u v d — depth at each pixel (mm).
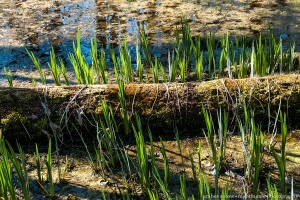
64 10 4770
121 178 2158
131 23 4246
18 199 2012
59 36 3992
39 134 2467
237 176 2125
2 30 4172
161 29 4059
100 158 2268
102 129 2342
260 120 2525
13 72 3301
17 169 1819
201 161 2248
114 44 3754
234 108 2424
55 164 2289
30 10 4797
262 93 2525
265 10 4516
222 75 3086
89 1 5098
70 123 2488
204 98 2535
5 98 2504
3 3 5113
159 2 4945
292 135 2439
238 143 2389
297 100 2508
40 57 3564
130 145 2443
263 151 2221
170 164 2242
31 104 2502
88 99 2535
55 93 2551
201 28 4027
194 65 3387
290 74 2695
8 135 2457
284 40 3688
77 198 2021
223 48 3002
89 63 3432
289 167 2162
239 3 4797
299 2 4781
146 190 2000
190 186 2057
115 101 2533
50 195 2031
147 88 2588
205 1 4922
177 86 2598
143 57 3518
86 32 4051
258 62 2900
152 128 2535
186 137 2486
